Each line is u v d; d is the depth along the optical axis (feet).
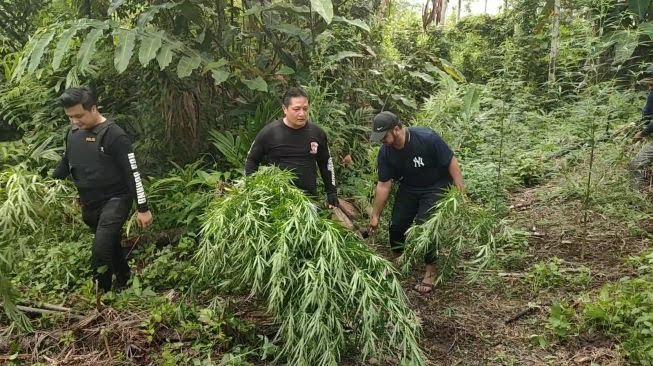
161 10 19.12
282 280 8.50
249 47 20.80
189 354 9.84
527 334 10.93
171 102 17.62
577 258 14.01
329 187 13.26
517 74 22.53
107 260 11.93
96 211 12.28
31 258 13.82
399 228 13.34
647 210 15.66
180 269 13.26
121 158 11.74
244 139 17.25
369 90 22.15
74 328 10.61
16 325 10.71
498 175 16.12
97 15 20.44
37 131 19.40
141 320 10.77
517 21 35.24
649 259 12.68
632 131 16.42
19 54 20.21
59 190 12.14
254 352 9.84
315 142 12.48
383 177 12.72
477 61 36.11
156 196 16.30
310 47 19.30
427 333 11.04
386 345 9.54
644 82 16.75
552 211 16.74
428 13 28.43
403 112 22.98
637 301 10.80
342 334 8.61
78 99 11.27
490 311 11.86
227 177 16.01
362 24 19.29
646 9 19.77
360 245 9.20
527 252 14.56
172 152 18.43
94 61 18.88
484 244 11.71
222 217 9.25
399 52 27.81
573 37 16.90
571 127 18.17
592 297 11.87
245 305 11.37
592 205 16.07
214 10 19.60
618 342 10.30
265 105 17.54
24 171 11.98
